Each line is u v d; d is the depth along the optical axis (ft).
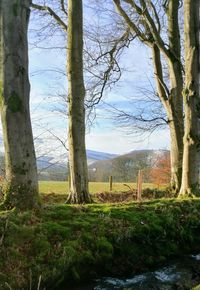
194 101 45.39
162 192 59.77
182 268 30.37
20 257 24.43
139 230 31.22
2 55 28.68
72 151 47.06
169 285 27.30
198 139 45.32
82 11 47.21
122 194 61.16
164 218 34.19
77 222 28.71
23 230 25.76
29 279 23.71
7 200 28.48
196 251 34.09
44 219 28.09
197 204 39.32
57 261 25.29
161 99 61.67
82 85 47.39
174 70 59.26
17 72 28.68
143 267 29.27
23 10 29.04
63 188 79.77
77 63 46.91
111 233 29.40
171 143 60.03
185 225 35.45
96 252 27.63
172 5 59.88
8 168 28.78
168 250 32.17
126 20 60.13
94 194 62.34
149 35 61.67
